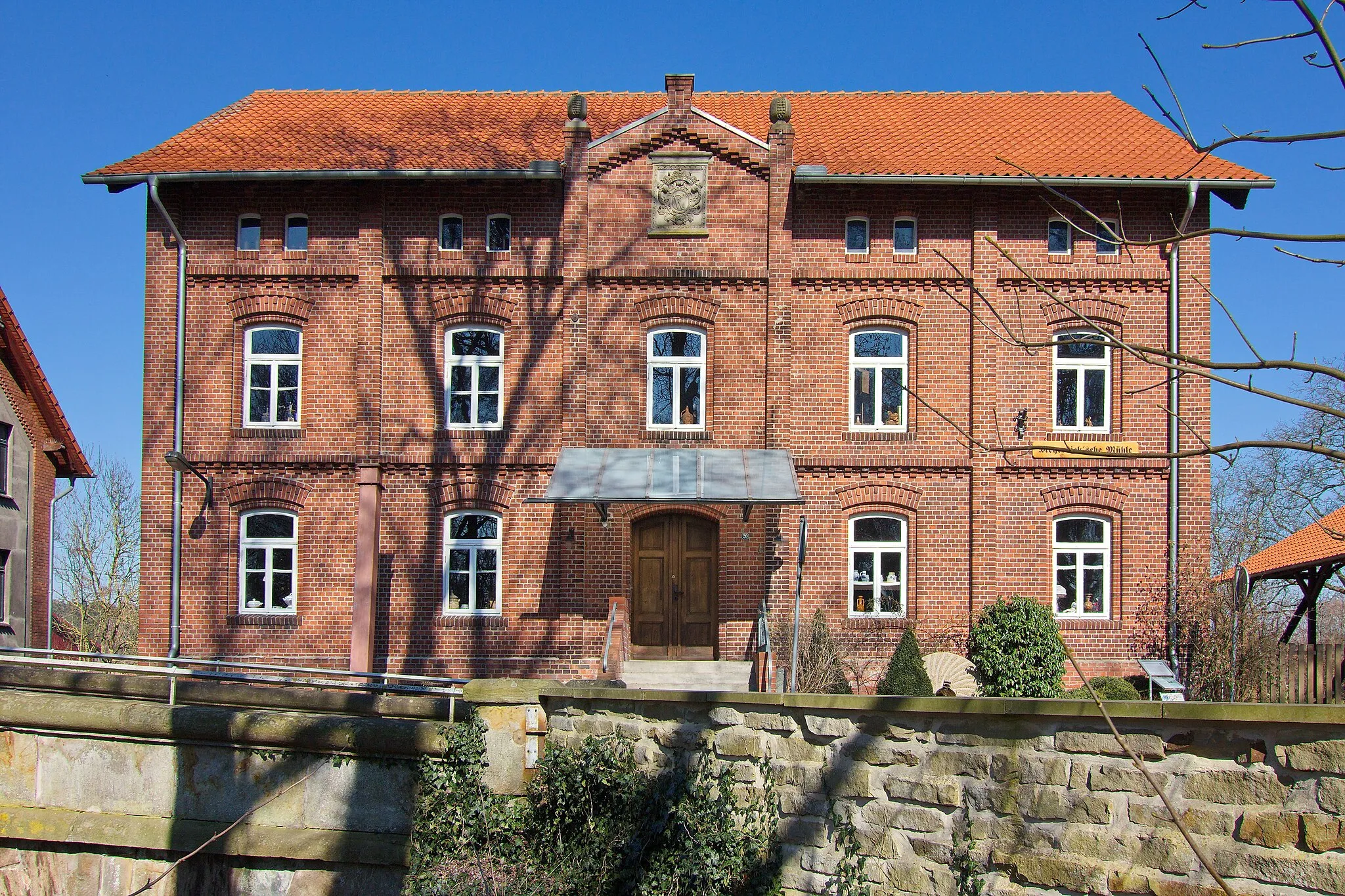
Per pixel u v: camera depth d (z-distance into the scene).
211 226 21.62
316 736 11.25
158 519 21.23
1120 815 6.62
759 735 8.83
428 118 24.22
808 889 8.27
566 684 10.59
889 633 20.73
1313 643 21.22
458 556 21.30
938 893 7.43
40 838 11.97
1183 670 19.64
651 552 21.72
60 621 46.22
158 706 11.95
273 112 24.34
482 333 21.75
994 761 7.27
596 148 21.52
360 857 10.95
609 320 21.38
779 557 20.91
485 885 9.69
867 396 21.47
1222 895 6.13
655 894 8.88
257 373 21.69
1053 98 25.28
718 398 21.31
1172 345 20.94
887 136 23.00
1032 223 21.25
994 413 21.00
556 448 21.28
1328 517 24.38
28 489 26.55
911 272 21.25
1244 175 20.61
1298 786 5.97
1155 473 20.89
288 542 21.30
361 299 21.33
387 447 21.25
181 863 11.75
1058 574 21.08
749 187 21.50
